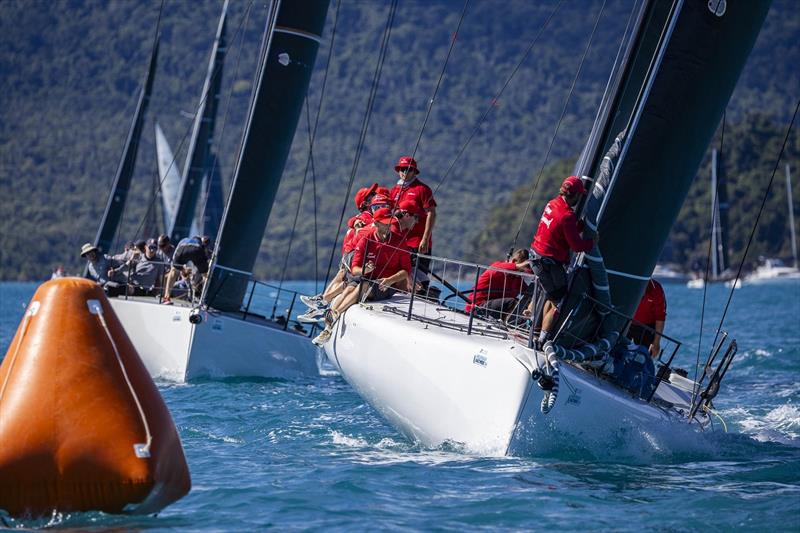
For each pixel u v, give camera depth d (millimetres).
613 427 25875
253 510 21656
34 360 20016
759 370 58062
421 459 26688
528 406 24359
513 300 30484
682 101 25891
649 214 26188
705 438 28266
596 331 26125
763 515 21344
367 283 32875
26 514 19719
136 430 19859
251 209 50469
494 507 21906
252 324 47562
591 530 20391
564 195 25453
